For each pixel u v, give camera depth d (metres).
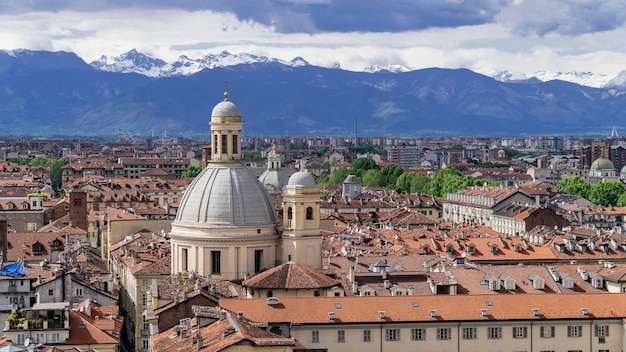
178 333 177.50
